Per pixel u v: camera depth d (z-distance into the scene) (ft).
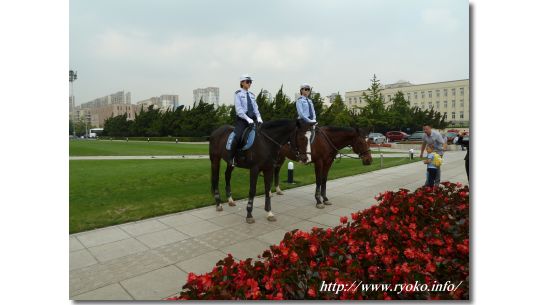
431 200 14.17
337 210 21.27
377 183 31.50
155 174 35.04
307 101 23.39
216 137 21.89
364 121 119.44
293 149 18.60
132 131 179.83
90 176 33.42
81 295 10.69
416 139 108.99
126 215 19.43
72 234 16.31
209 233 16.71
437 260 9.81
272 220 18.80
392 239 10.75
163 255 13.94
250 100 20.18
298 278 8.34
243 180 33.06
